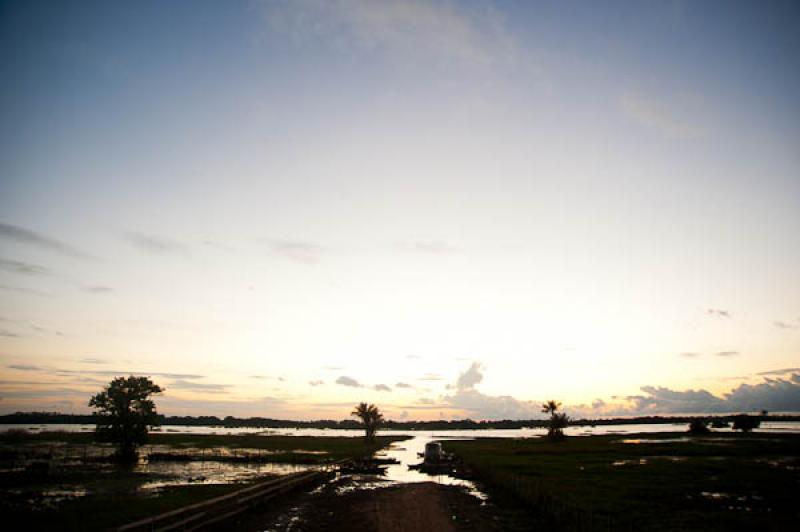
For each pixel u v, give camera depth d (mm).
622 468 53938
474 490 42062
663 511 29594
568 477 46281
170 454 78312
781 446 84312
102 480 47375
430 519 28609
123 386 70688
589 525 25234
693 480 43281
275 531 25578
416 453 95875
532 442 121875
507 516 29625
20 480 46250
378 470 59219
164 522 24484
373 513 30516
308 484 45719
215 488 41125
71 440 113250
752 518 27625
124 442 69750
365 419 127750
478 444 121438
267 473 54531
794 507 31094
